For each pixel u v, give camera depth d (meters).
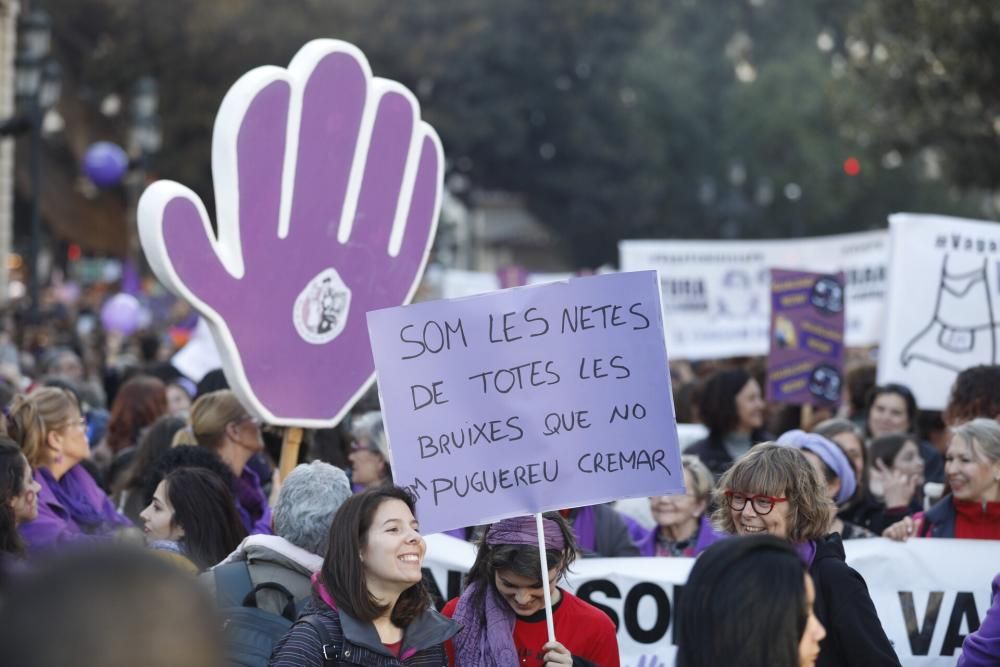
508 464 4.95
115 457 8.17
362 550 4.42
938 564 6.19
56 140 50.16
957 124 29.33
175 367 11.16
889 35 30.19
